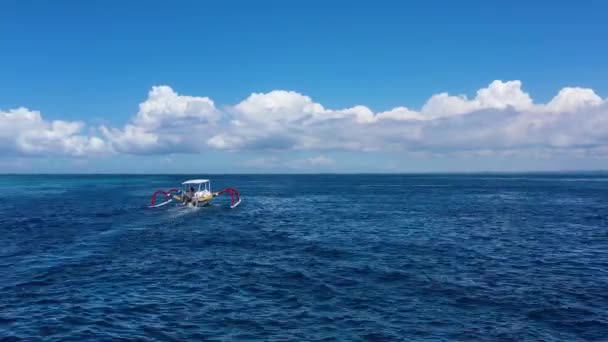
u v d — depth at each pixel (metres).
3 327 14.38
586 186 117.38
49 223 39.25
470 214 48.19
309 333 14.02
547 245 29.16
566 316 15.40
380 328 14.39
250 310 16.17
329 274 21.28
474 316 15.44
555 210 52.28
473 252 26.72
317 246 28.88
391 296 17.75
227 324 14.82
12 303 16.77
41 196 77.38
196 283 19.77
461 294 17.95
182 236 32.75
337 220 43.19
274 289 18.84
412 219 43.78
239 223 40.69
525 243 29.89
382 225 39.31
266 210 53.44
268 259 24.75
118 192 90.44
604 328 14.30
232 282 19.92
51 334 13.86
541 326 14.49
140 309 16.27
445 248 28.05
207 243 29.92
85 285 19.28
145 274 21.25
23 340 13.39
